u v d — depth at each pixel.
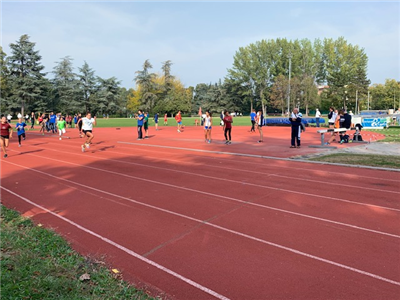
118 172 11.17
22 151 17.36
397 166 11.13
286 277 4.19
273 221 6.19
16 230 5.75
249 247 5.09
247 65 90.25
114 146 19.41
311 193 8.09
